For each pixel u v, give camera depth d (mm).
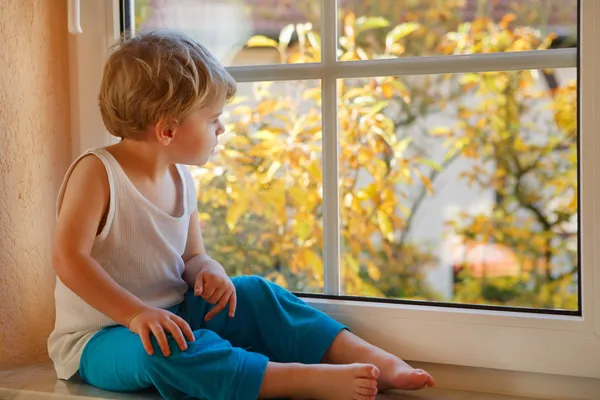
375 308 1260
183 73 1151
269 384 1029
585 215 1135
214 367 1017
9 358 1263
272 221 1401
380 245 1346
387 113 1320
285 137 1379
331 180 1355
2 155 1229
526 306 1263
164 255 1233
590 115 1121
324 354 1189
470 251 1297
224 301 1204
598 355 1136
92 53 1353
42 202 1317
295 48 1355
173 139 1185
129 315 1060
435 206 1312
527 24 1225
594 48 1110
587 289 1139
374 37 1315
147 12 1414
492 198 1277
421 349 1229
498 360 1186
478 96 1268
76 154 1378
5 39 1225
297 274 1391
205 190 1439
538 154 1240
